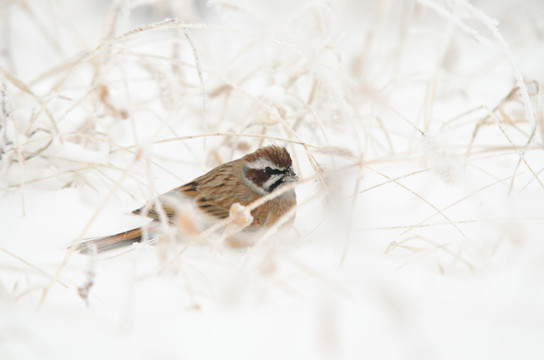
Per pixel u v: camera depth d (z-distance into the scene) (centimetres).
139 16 2117
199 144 1300
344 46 1764
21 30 1905
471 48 1833
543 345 493
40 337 560
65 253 873
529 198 938
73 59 1442
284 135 1287
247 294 653
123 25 1221
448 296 602
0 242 921
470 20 1798
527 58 1414
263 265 643
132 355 524
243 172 1073
